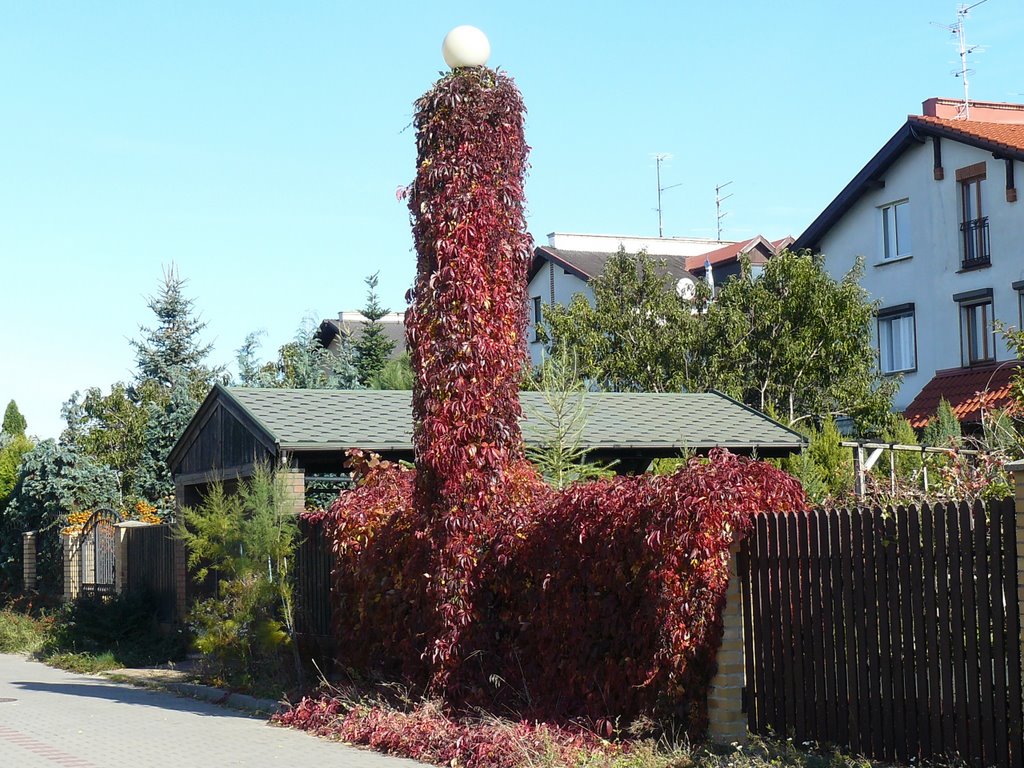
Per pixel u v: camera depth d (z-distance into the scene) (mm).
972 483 11406
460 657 11125
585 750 9359
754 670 9438
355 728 11164
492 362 11461
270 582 14688
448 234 11539
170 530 20266
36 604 25797
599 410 19938
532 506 11156
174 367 44594
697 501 9297
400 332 53344
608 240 49312
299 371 32812
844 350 27312
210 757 10438
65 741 11461
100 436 35125
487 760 9445
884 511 9047
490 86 11883
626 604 9844
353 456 13734
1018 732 7602
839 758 8414
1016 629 7645
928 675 8211
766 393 28219
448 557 11234
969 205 29141
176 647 19188
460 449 11297
